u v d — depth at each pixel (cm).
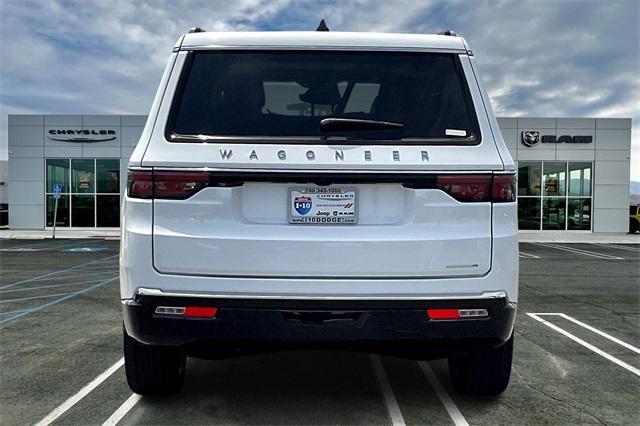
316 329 252
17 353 468
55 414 327
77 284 898
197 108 266
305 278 251
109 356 458
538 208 2416
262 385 378
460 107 270
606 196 2414
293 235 252
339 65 278
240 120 264
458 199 256
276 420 317
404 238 252
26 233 2225
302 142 259
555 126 2394
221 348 263
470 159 258
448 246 253
